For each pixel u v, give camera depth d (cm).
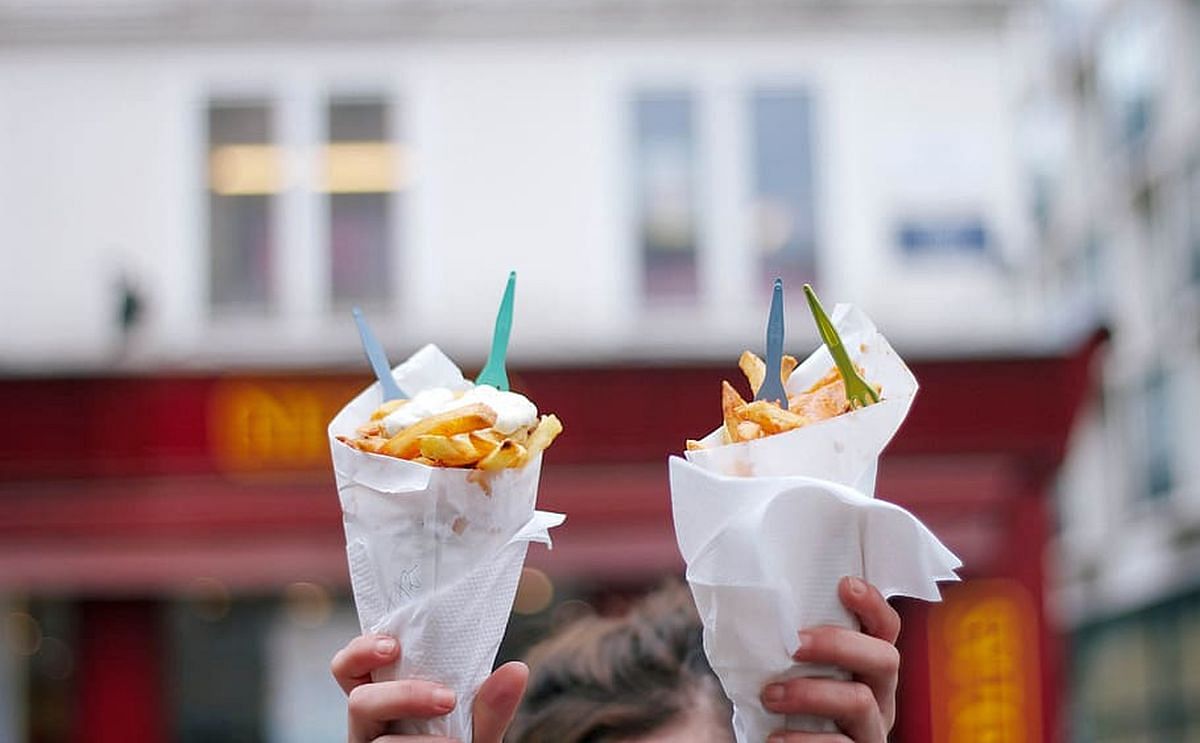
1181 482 1620
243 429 964
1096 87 1828
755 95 1036
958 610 967
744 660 214
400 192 1030
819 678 213
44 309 1020
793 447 217
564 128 1033
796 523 212
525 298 1021
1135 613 1800
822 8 1027
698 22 1030
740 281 1023
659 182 1031
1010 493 975
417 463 222
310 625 1065
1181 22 1565
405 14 1026
